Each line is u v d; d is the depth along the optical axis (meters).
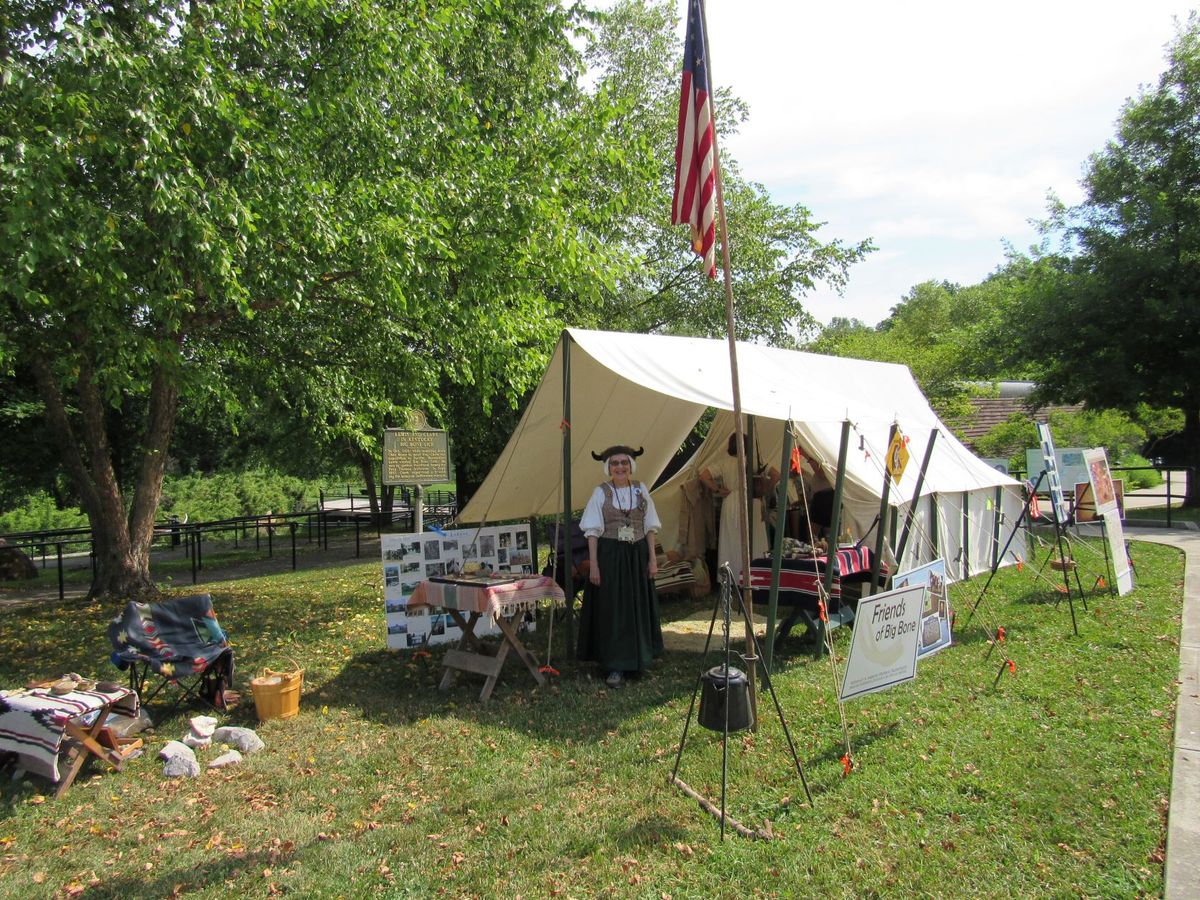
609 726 5.18
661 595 9.32
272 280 7.81
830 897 3.23
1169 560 11.38
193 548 13.91
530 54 11.59
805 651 6.82
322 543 20.61
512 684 6.22
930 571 5.91
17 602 12.02
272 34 8.20
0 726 4.47
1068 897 3.20
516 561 7.84
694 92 4.66
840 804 3.98
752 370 7.20
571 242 9.33
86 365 8.62
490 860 3.57
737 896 3.26
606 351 6.49
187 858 3.66
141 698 5.89
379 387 11.04
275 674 5.66
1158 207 17.39
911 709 5.25
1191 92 18.00
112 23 7.45
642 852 3.61
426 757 4.77
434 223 8.49
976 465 11.12
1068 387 19.34
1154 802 3.94
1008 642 6.86
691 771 4.42
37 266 6.96
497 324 9.65
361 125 8.55
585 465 8.46
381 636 8.00
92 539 11.48
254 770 4.64
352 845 3.73
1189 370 17.62
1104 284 17.91
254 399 12.07
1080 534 14.53
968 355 21.36
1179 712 5.16
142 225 6.90
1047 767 4.33
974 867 3.41
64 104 6.30
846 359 10.02
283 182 7.50
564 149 10.57
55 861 3.67
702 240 4.64
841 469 6.28
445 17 8.92
